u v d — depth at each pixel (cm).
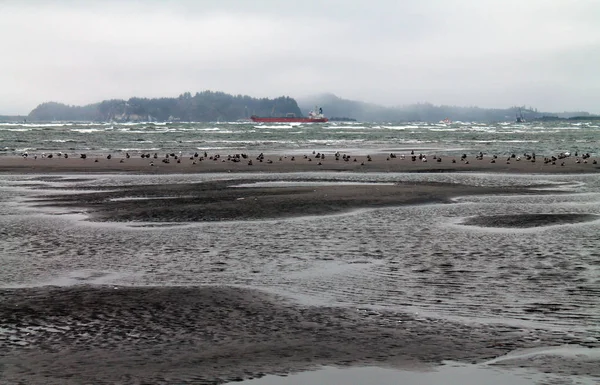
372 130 19688
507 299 1528
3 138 11138
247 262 1953
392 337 1257
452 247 2169
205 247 2194
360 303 1503
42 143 9912
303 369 1090
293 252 2100
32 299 1534
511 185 4438
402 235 2414
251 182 4641
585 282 1678
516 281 1695
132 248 2181
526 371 1075
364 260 1970
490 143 10994
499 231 2494
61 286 1666
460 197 3691
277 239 2341
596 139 12531
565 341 1229
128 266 1906
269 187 4253
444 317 1388
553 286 1642
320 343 1222
